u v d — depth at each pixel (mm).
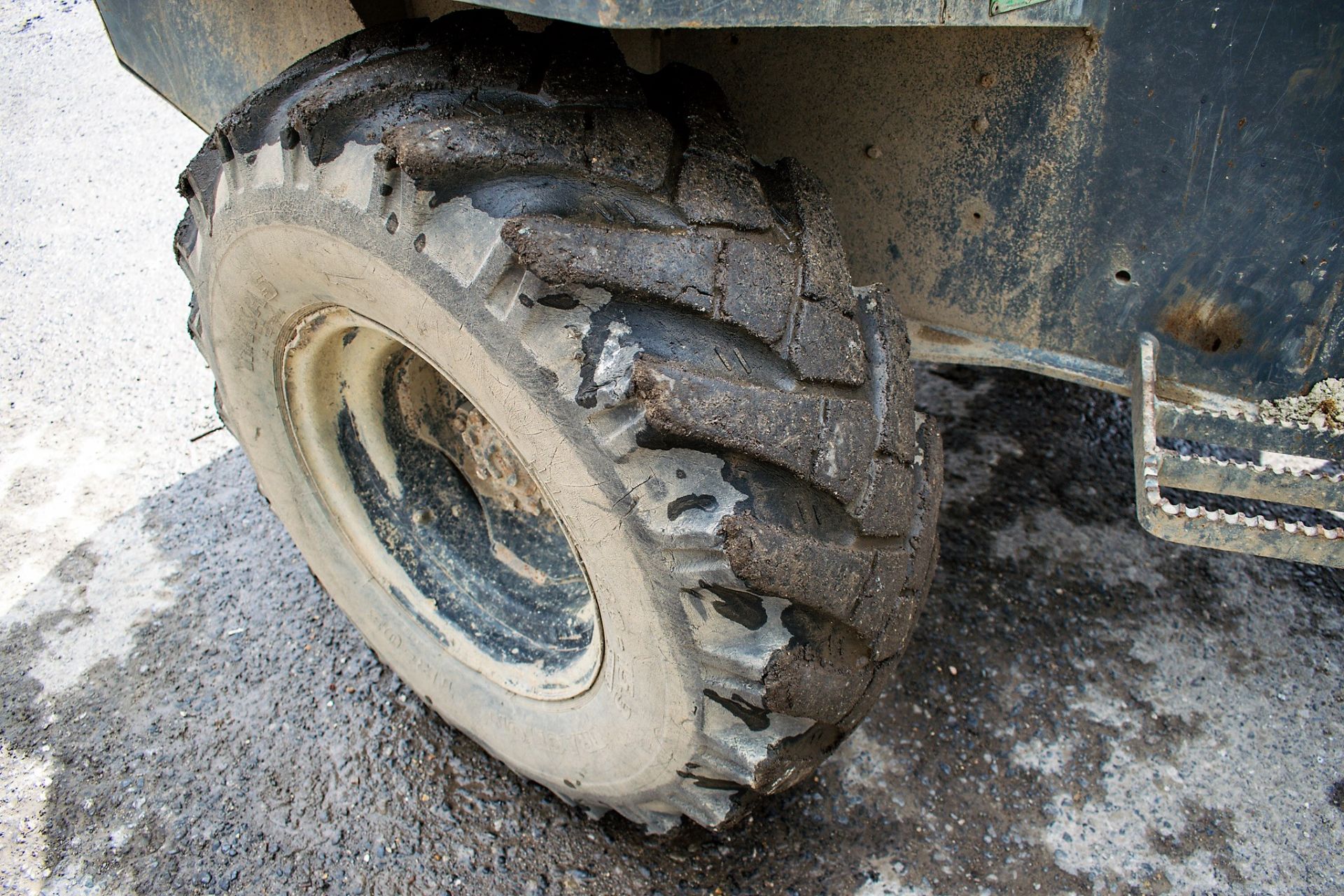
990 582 2447
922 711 2152
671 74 1496
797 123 1673
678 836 1911
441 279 1288
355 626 2291
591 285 1208
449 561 1940
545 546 1899
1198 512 1508
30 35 5301
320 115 1341
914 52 1519
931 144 1588
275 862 1886
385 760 2068
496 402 1329
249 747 2098
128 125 4574
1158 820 1959
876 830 1938
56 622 2383
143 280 3605
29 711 2176
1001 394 3064
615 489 1270
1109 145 1458
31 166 4270
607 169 1279
